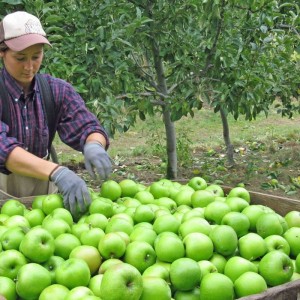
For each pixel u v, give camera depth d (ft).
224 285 6.66
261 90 17.90
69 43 15.70
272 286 7.06
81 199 8.89
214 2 15.46
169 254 7.26
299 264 7.52
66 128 10.68
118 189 10.04
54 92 10.59
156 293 6.39
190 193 9.98
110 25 15.60
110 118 15.30
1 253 7.16
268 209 8.87
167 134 21.56
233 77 17.93
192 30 18.76
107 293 6.11
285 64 21.88
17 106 10.20
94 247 7.58
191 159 26.40
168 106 18.26
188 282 6.77
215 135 34.06
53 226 8.09
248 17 17.43
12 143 9.08
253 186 22.76
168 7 17.61
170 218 8.23
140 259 7.32
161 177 24.00
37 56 9.62
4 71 10.19
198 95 17.51
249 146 30.42
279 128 35.60
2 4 13.99
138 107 17.43
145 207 8.80
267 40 17.99
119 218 8.41
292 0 19.72
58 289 6.53
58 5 15.55
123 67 15.70
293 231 8.04
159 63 19.56
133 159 27.84
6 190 10.84
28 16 9.45
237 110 18.24
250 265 7.12
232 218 8.13
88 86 15.98
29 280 6.59
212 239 7.55
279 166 25.68
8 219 8.60
